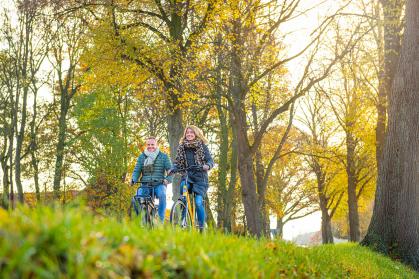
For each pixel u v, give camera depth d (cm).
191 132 1021
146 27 2055
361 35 1931
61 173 3169
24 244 202
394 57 1933
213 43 1895
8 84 2941
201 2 1902
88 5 1992
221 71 1928
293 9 1845
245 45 1878
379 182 1725
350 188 3253
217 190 3045
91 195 2947
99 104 3059
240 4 1850
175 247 316
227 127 2789
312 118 3519
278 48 1992
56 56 3088
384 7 1833
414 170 1677
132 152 3056
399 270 1301
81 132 3381
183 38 2083
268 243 582
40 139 3166
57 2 2009
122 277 237
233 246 435
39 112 3186
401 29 1925
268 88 2086
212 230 488
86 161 3012
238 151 2083
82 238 239
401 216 1677
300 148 3116
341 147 3378
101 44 1920
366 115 2794
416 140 1677
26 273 196
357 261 1030
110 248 258
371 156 3259
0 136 3003
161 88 1997
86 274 214
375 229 1711
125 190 2891
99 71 2036
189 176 1005
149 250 290
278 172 3906
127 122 3030
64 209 293
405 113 1681
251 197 2075
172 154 2042
